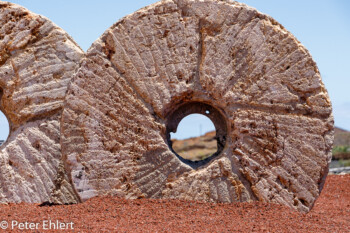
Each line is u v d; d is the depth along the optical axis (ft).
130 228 17.25
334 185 31.94
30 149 23.36
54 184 23.15
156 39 21.03
